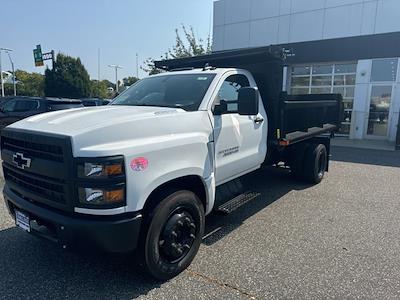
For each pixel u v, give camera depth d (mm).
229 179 4445
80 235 2787
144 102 4234
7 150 3445
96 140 2820
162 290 3154
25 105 12617
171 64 5996
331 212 5324
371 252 3955
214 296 3066
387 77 14852
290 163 6980
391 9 14328
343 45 15633
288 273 3467
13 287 3154
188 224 3430
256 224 4789
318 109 7039
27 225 3262
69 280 3289
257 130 4895
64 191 2842
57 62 44781
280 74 5156
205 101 3953
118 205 2801
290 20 16891
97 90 55938
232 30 18812
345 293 3133
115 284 3236
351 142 14688
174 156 3285
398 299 3045
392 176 7938
